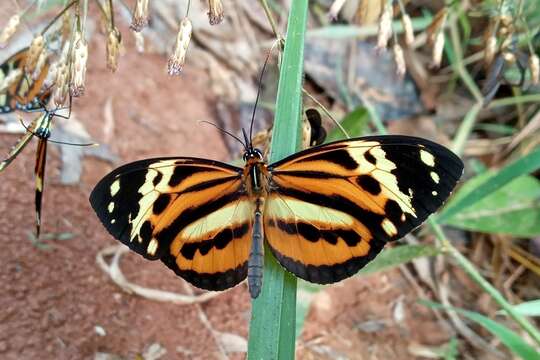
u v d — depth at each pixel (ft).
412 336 0.74
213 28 0.91
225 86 0.88
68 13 0.54
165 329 0.65
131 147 0.77
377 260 0.66
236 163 0.62
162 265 0.70
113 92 0.81
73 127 0.75
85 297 0.64
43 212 0.68
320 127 0.56
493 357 0.74
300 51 0.49
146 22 0.49
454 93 0.93
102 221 0.51
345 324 0.73
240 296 0.70
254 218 0.52
